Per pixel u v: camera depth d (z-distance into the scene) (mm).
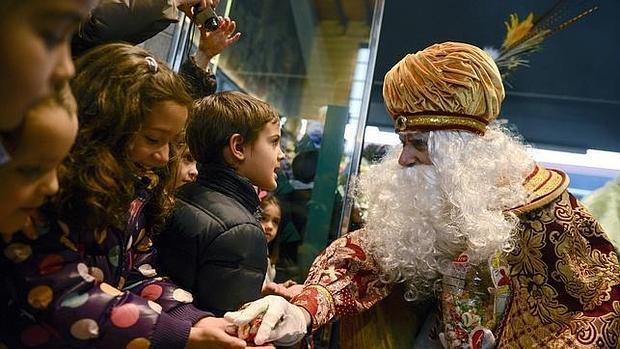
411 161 1088
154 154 866
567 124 2043
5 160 488
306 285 1089
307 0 2676
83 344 721
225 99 1187
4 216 567
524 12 2129
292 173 2248
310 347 1022
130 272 924
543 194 1044
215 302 982
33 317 719
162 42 1569
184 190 1091
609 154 1990
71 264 747
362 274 1110
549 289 1027
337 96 2570
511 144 1109
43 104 513
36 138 512
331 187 2199
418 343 1169
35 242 734
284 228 2150
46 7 423
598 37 2061
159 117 845
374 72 2219
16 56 415
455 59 1046
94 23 951
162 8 1001
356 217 2023
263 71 2553
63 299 723
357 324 1137
